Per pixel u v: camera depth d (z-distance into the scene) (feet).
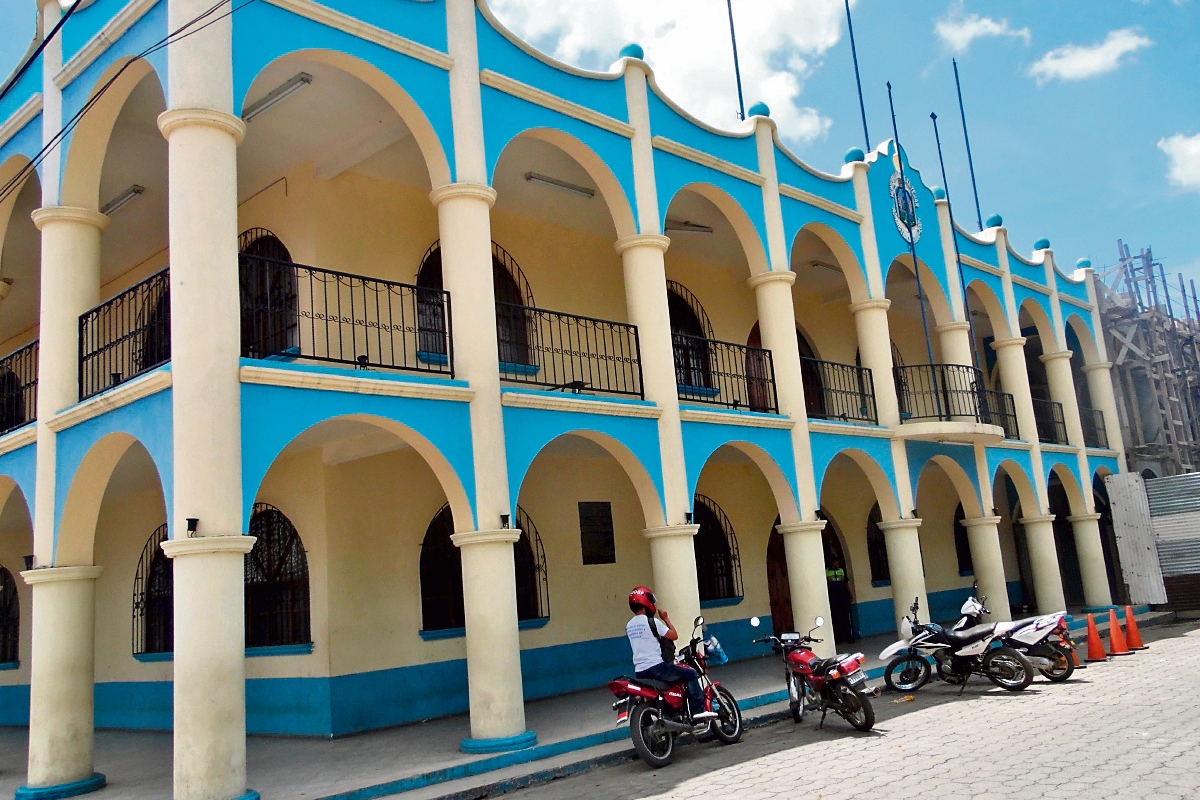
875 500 66.69
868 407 61.93
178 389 26.63
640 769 29.99
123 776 33.22
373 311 40.70
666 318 41.42
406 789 28.14
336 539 39.11
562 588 47.19
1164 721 29.40
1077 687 38.24
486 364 33.68
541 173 44.32
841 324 66.13
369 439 36.86
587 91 40.86
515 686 32.24
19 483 35.60
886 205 56.90
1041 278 71.92
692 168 44.98
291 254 40.57
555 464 48.47
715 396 55.47
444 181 34.71
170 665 45.57
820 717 36.52
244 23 29.58
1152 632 59.06
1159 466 78.59
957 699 38.01
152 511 47.67
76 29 35.06
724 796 25.02
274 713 39.78
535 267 48.14
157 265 47.47
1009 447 61.93
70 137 34.30
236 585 26.30
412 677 40.52
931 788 23.43
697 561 55.11
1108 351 78.84
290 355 29.63
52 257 34.22
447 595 43.04
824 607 45.78
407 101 34.04
